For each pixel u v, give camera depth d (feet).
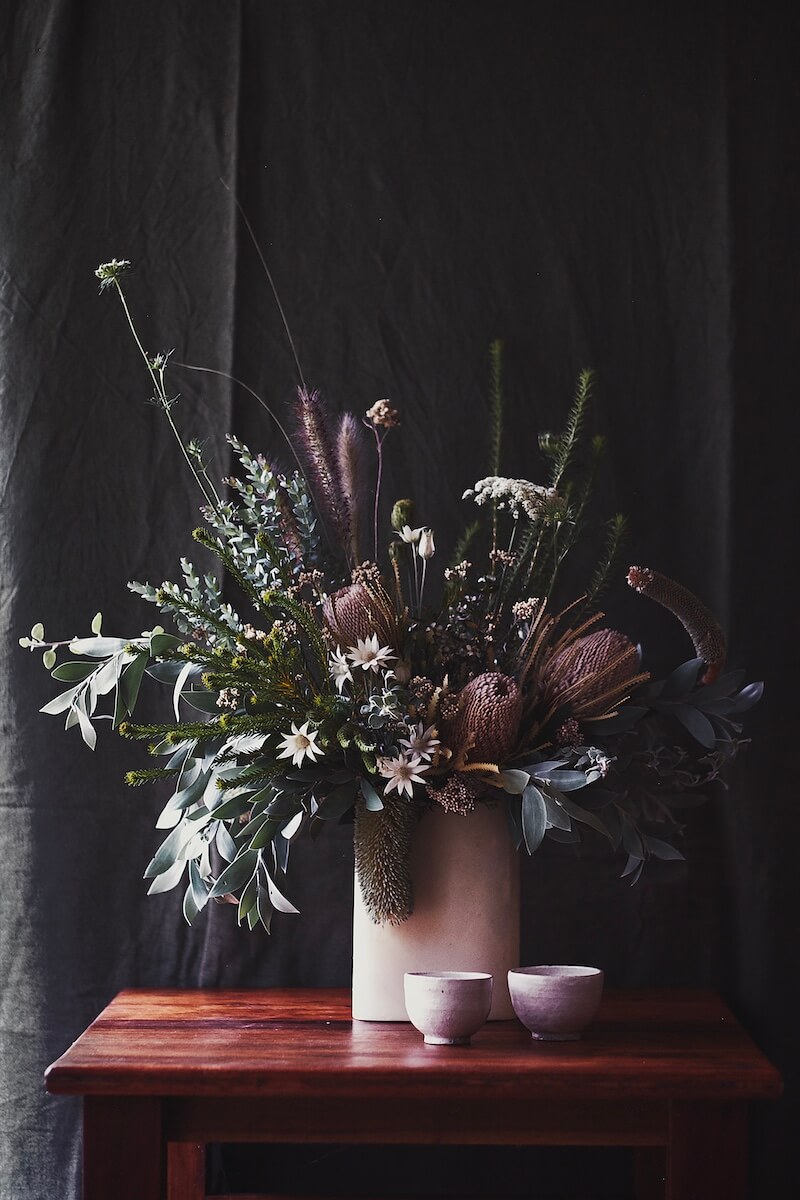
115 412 5.52
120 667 4.49
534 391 5.56
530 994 4.00
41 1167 5.17
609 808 4.45
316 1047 3.94
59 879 5.31
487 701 4.10
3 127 5.64
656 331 5.57
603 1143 3.76
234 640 4.34
